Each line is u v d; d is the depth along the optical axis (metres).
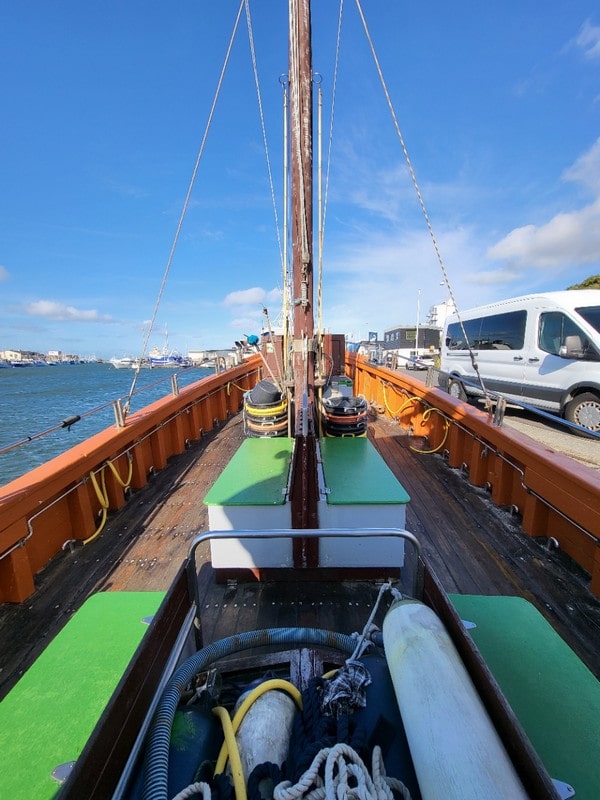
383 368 7.36
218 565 2.39
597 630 2.07
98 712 1.24
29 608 2.29
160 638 1.25
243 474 2.68
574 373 6.20
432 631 1.18
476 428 3.78
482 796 0.79
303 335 2.60
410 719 0.99
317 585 2.39
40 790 1.04
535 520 2.90
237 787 0.96
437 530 3.04
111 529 3.16
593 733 1.16
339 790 0.87
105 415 21.56
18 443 2.42
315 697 1.21
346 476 2.63
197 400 5.74
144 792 0.92
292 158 2.54
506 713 0.89
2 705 1.26
